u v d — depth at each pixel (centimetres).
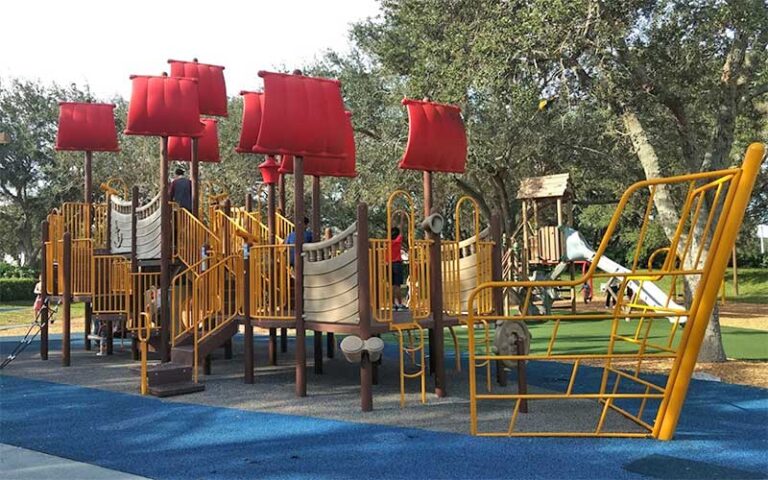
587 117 2122
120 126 3816
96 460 570
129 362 1244
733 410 751
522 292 2181
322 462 552
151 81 1116
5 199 4591
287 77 857
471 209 3272
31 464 558
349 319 804
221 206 1245
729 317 2134
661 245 3759
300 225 873
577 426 670
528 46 1112
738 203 577
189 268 1051
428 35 1673
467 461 547
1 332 2017
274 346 1207
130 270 1218
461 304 969
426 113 930
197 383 921
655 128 1852
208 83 1484
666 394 614
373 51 2436
